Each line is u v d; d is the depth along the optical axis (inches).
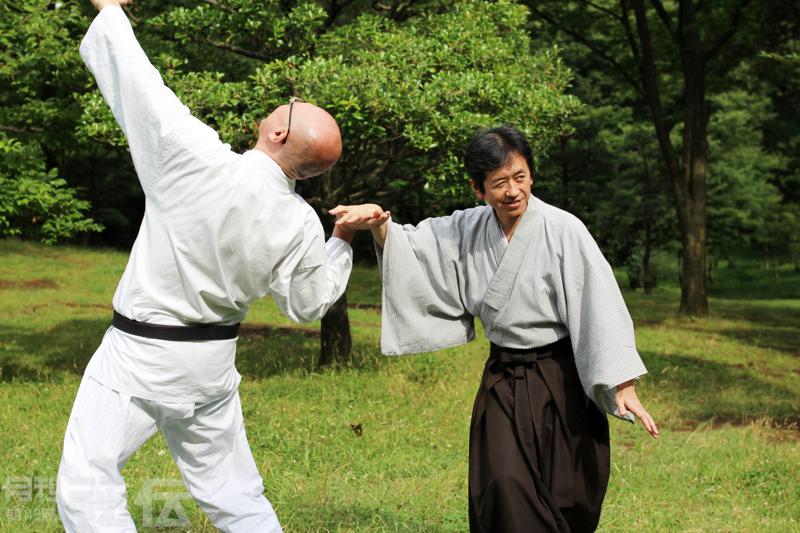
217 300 119.5
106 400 118.1
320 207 338.3
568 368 134.0
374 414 260.8
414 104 284.5
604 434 135.3
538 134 314.5
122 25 118.6
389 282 139.7
